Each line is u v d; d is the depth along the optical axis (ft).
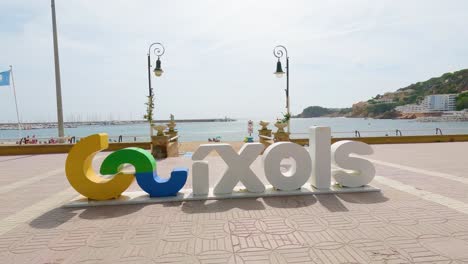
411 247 11.63
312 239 12.56
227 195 19.20
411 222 14.38
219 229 13.88
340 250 11.48
